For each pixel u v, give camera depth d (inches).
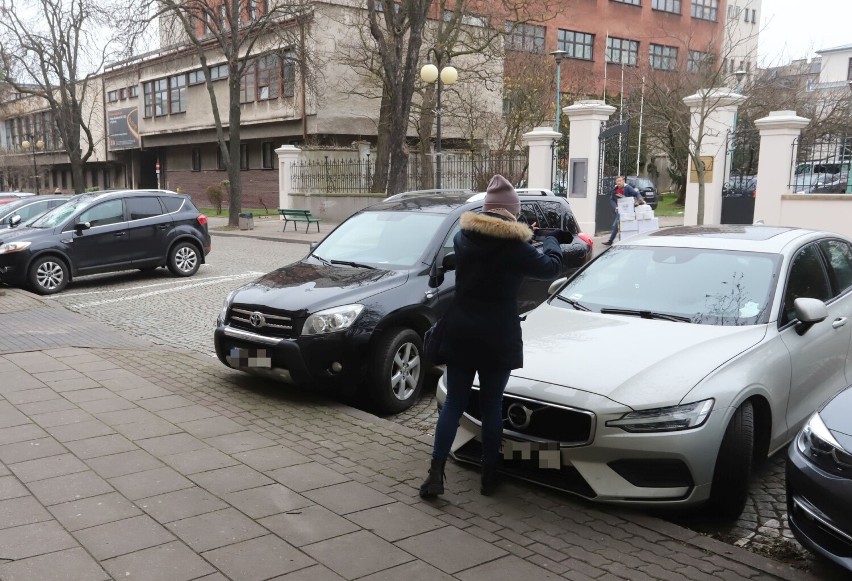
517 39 1424.7
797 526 138.0
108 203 515.2
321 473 175.9
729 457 154.9
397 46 906.1
